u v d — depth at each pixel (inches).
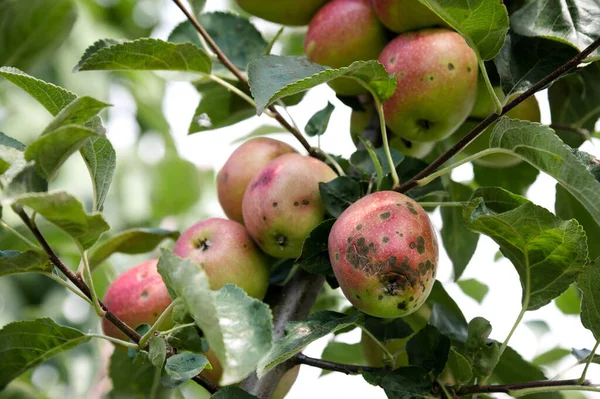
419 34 37.4
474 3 33.8
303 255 35.6
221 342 30.1
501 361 38.6
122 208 55.0
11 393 42.5
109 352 44.7
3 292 52.5
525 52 36.4
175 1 38.7
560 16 36.4
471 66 37.2
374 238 33.7
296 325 34.4
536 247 34.4
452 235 41.8
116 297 37.6
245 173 38.5
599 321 34.6
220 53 39.0
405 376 35.2
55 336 33.2
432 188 36.9
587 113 40.7
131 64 37.5
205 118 41.4
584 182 32.6
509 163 40.8
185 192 56.2
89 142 33.8
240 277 37.2
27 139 52.9
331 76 33.9
